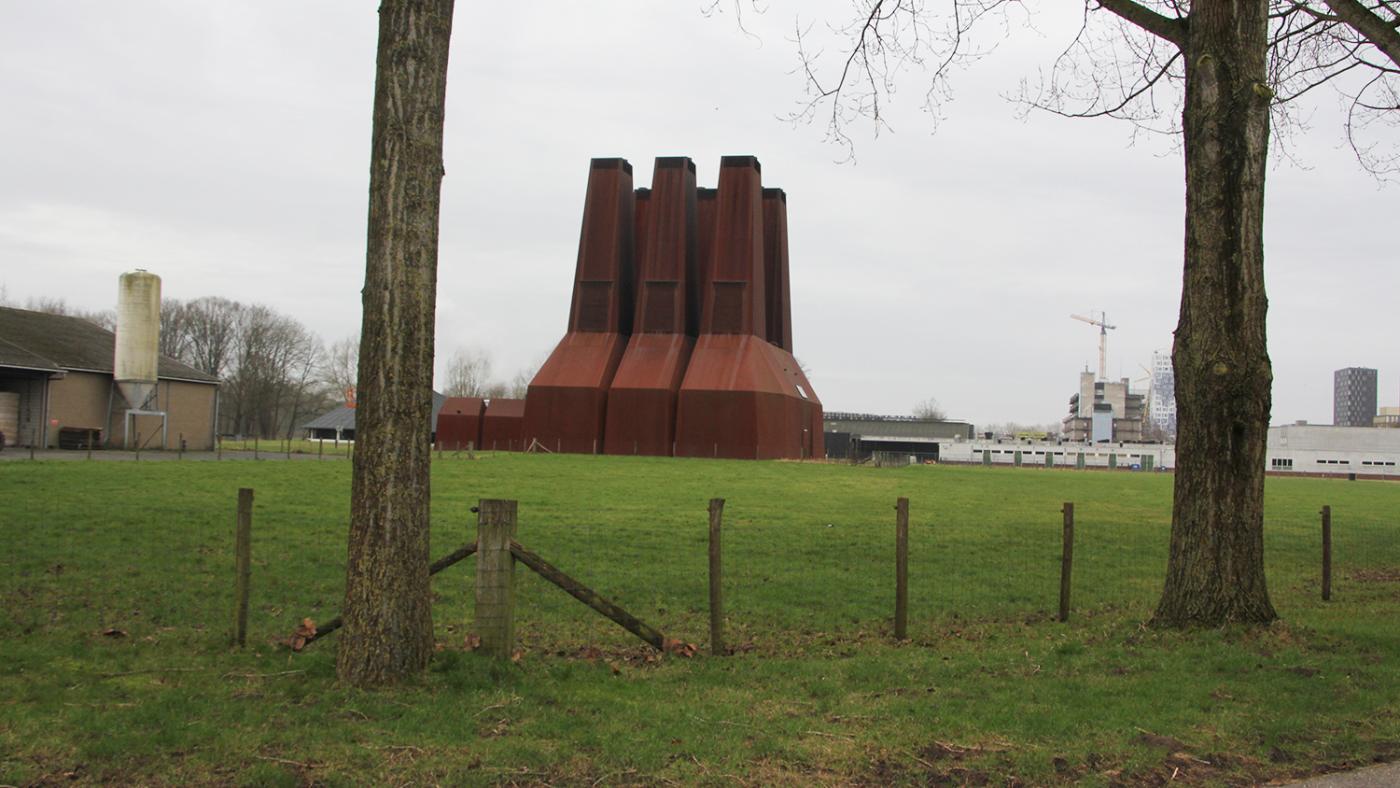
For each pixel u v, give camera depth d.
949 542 20.42
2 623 9.91
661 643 8.91
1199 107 10.31
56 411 47.34
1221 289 10.20
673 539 19.36
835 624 11.90
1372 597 14.50
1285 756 6.44
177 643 9.30
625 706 7.22
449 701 7.05
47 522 16.95
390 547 7.48
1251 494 10.23
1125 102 13.38
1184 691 7.92
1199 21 10.31
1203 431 10.30
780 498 31.73
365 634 7.46
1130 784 5.95
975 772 6.08
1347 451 105.50
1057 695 7.84
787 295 87.56
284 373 122.06
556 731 6.53
